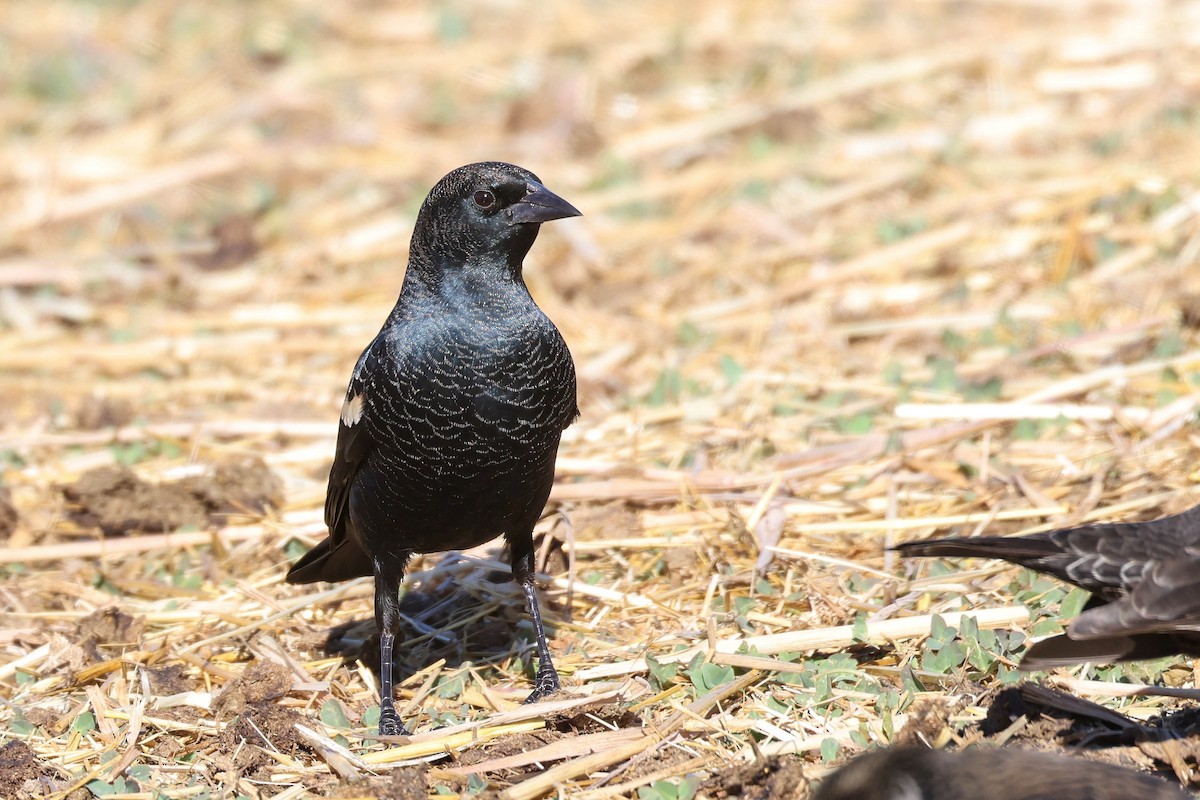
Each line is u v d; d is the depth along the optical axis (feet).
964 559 31.58
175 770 26.55
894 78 60.29
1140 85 57.26
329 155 60.13
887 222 50.26
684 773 25.04
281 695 28.43
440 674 29.68
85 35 71.26
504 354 27.04
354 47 69.36
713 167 56.13
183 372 46.65
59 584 34.17
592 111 61.93
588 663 29.48
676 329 45.73
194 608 32.99
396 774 24.84
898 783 21.07
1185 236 46.55
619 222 53.52
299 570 31.58
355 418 28.17
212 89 65.92
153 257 54.34
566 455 38.60
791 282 48.29
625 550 33.71
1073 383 38.55
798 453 36.94
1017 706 25.61
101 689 29.45
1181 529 23.12
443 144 60.70
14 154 62.03
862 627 28.30
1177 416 36.37
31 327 49.96
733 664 27.84
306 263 52.75
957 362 41.65
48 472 40.11
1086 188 49.65
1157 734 24.64
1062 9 65.57
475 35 69.31
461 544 28.81
